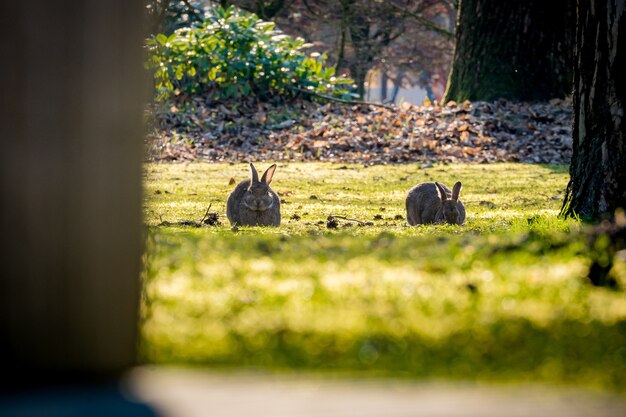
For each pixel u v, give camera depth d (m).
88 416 6.18
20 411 6.33
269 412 6.08
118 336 7.91
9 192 7.70
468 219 24.06
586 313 9.92
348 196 29.39
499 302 10.31
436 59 77.94
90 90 7.82
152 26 27.91
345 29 68.19
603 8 18.72
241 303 10.32
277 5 65.25
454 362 7.89
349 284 11.28
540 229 17.72
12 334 7.73
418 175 33.91
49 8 7.72
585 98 19.19
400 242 15.41
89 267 7.83
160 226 21.25
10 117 7.70
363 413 6.07
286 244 15.26
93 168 7.82
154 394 6.71
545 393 6.87
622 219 13.88
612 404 6.55
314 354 8.10
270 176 23.23
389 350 8.25
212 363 7.93
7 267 7.71
